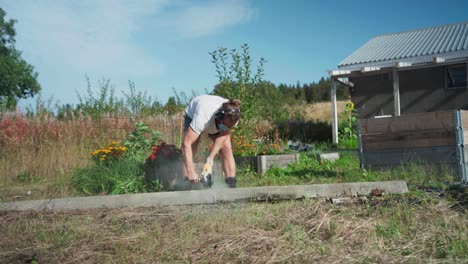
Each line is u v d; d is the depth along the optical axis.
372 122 6.87
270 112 16.86
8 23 35.41
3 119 9.91
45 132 9.56
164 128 9.80
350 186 4.86
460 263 2.71
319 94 56.66
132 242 3.30
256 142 10.05
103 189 6.23
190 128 4.79
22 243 3.40
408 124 6.52
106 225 3.88
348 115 17.31
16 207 4.71
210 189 4.91
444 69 17.22
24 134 9.41
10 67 33.91
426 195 4.69
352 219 3.77
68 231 3.63
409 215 3.81
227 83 9.59
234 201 4.80
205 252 3.03
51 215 4.31
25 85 35.59
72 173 7.47
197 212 4.19
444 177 6.04
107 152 7.16
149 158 6.24
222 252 3.02
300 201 4.63
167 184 5.97
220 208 4.40
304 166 8.24
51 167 8.51
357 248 3.07
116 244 3.24
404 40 20.64
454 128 6.10
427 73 17.59
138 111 11.06
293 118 20.75
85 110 11.11
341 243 3.18
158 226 3.68
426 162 6.38
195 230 3.52
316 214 3.92
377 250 3.00
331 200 4.56
